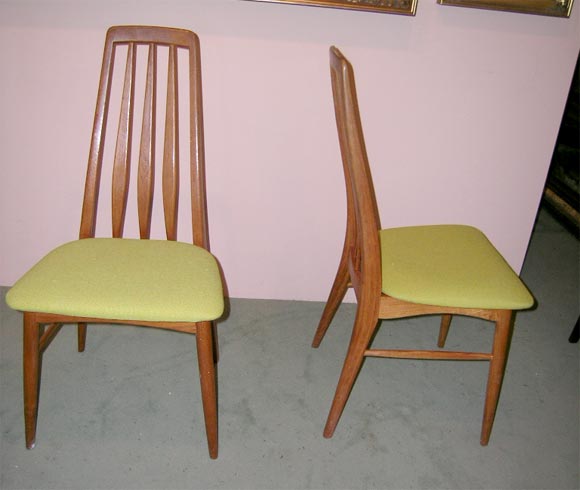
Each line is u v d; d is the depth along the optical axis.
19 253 1.80
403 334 1.83
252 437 1.41
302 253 1.82
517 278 1.30
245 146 1.63
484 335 1.85
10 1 1.41
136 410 1.47
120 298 1.13
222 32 1.47
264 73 1.52
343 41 1.49
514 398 1.59
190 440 1.40
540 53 1.52
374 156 1.66
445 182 1.71
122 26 1.28
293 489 1.29
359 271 1.33
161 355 1.66
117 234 1.40
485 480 1.34
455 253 1.37
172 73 1.31
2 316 1.76
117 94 1.54
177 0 1.43
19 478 1.27
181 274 1.23
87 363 1.61
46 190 1.69
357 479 1.32
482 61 1.53
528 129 1.63
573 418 1.53
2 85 1.52
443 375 1.66
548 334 1.87
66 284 1.16
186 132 1.60
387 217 1.77
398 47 1.50
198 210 1.37
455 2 1.42
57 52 1.48
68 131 1.59
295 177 1.68
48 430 1.39
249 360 1.66
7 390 1.49
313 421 1.47
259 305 1.90
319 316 1.87
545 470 1.37
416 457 1.39
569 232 2.59
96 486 1.26
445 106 1.59
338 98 1.08
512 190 1.73
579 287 2.16
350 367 1.32
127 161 1.36
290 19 1.46
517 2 1.43
